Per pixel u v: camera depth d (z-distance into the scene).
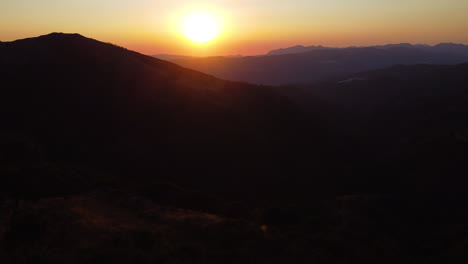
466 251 15.41
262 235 13.22
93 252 9.93
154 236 11.55
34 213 11.94
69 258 9.52
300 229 16.20
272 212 18.19
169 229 12.78
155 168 29.11
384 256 14.91
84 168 23.06
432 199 28.36
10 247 10.12
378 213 21.62
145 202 15.45
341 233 16.12
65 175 18.16
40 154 25.17
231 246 12.20
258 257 11.65
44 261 9.20
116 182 19.84
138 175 27.08
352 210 20.59
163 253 10.46
